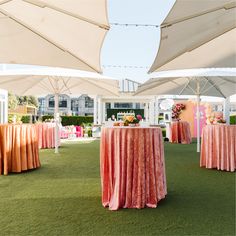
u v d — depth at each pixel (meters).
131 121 3.73
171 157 7.59
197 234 2.52
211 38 3.25
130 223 2.79
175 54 3.29
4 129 5.24
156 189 3.36
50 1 2.38
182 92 9.64
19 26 2.97
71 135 15.09
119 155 3.28
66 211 3.13
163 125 17.11
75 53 3.17
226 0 2.45
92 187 4.21
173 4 2.46
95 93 9.10
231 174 5.26
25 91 9.22
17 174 5.19
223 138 5.62
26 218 2.90
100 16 2.45
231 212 3.11
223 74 6.88
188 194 3.84
